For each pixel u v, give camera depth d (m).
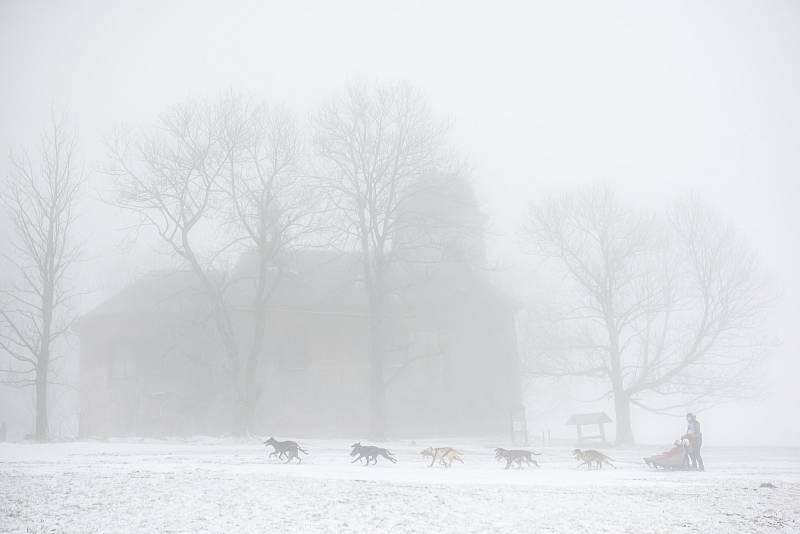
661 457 26.17
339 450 35.44
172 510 12.52
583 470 25.48
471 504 13.69
